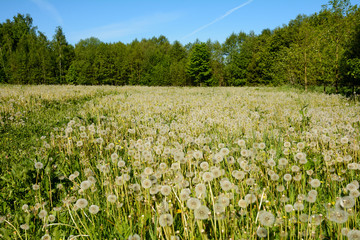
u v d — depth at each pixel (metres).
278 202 2.83
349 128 5.39
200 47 62.34
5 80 62.41
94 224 2.49
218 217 1.99
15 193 3.30
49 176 3.34
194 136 5.57
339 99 14.18
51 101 13.31
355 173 3.45
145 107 10.32
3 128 6.96
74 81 67.75
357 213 2.42
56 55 69.44
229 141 4.83
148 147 3.81
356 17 18.78
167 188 2.23
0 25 88.12
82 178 3.59
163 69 68.00
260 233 1.96
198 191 2.17
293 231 2.11
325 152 3.88
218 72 70.25
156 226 2.12
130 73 76.06
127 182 3.20
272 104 12.49
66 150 4.78
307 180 3.39
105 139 5.52
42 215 2.42
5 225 2.62
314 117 7.36
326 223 2.42
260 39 64.56
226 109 10.45
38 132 6.88
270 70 49.31
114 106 11.34
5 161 4.41
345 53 18.64
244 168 2.86
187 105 11.71
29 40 78.00
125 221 2.54
